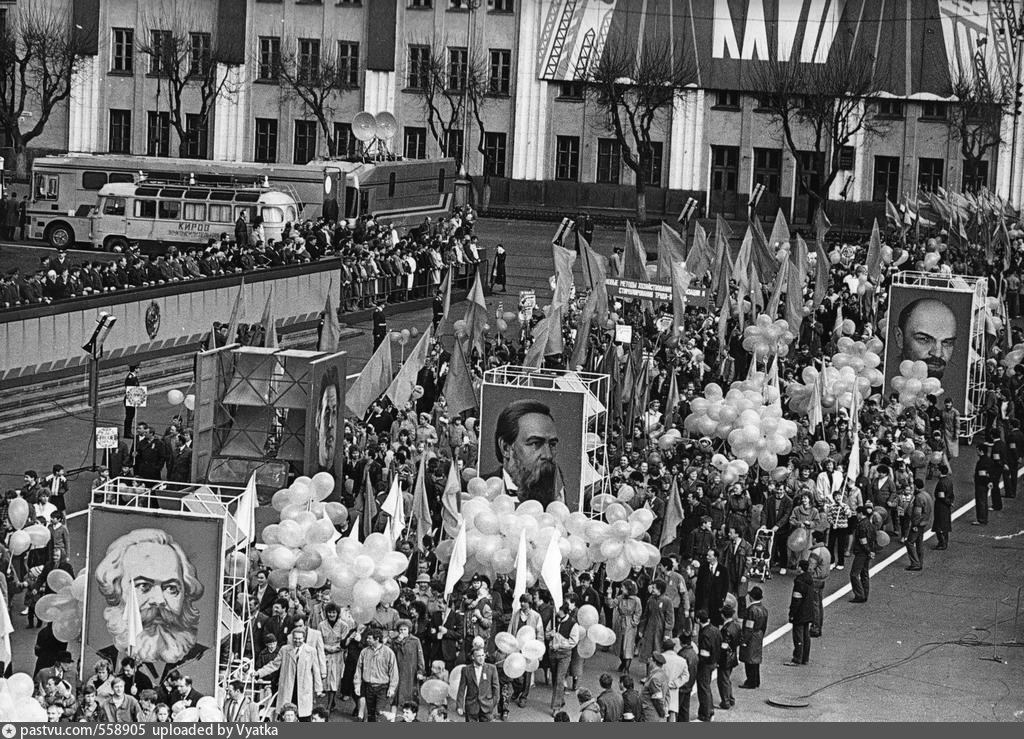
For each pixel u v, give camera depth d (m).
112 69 186.12
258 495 71.00
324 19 184.62
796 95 173.12
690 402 84.19
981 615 69.31
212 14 184.88
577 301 102.00
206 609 52.59
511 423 69.81
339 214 134.75
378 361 73.94
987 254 124.31
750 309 102.75
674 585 61.69
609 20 178.50
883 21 172.62
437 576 60.53
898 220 136.00
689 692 56.19
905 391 91.75
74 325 91.19
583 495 69.69
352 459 73.94
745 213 179.00
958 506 86.38
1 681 47.19
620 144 172.62
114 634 52.88
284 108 185.88
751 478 76.75
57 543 62.44
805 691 59.88
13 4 184.00
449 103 183.12
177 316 99.44
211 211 130.38
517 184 183.00
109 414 90.38
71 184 136.00
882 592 72.06
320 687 53.34
